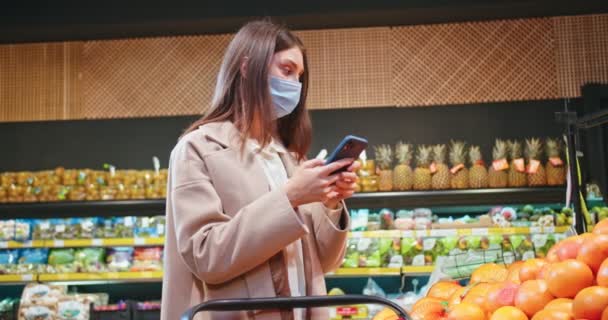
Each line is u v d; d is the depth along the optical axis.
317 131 6.24
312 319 1.74
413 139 6.18
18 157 6.41
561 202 5.50
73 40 6.24
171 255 1.74
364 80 5.96
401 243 5.39
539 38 5.91
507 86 5.89
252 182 1.70
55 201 5.73
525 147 5.92
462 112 6.19
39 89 6.21
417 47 5.96
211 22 5.84
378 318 2.23
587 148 5.88
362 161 5.69
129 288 6.23
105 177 5.85
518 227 5.30
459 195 5.51
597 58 5.85
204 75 6.11
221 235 1.58
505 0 5.63
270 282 1.65
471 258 3.04
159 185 5.74
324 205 1.80
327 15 5.75
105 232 5.60
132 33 6.09
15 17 5.85
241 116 1.77
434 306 2.15
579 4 5.67
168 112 6.11
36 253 5.68
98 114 6.16
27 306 5.44
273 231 1.56
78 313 5.43
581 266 1.90
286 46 1.83
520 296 1.97
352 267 5.36
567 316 1.81
